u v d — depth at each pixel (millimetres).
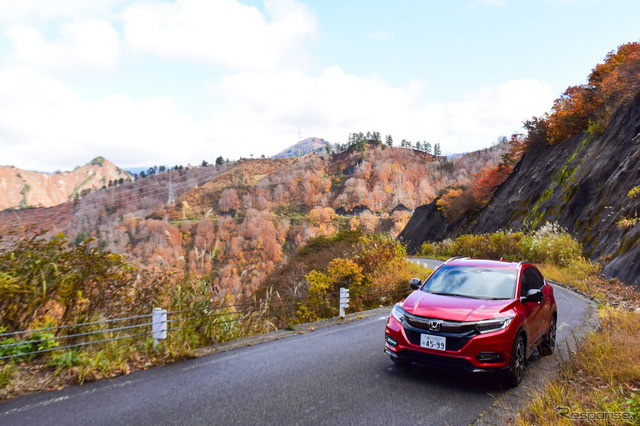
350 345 7586
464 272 6641
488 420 4227
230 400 4730
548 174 36688
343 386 5277
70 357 5594
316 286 14297
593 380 5191
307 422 4148
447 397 4934
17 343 5312
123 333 6770
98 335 6305
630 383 4902
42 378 5168
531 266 7254
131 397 4770
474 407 4621
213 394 4922
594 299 13523
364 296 13906
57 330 6102
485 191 54156
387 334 5723
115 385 5172
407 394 5012
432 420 4250
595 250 21203
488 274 6469
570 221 27000
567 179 31500
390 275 14977
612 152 26891
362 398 4855
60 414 4230
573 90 37781
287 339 8086
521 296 6055
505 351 5098
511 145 51000
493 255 27406
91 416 4203
